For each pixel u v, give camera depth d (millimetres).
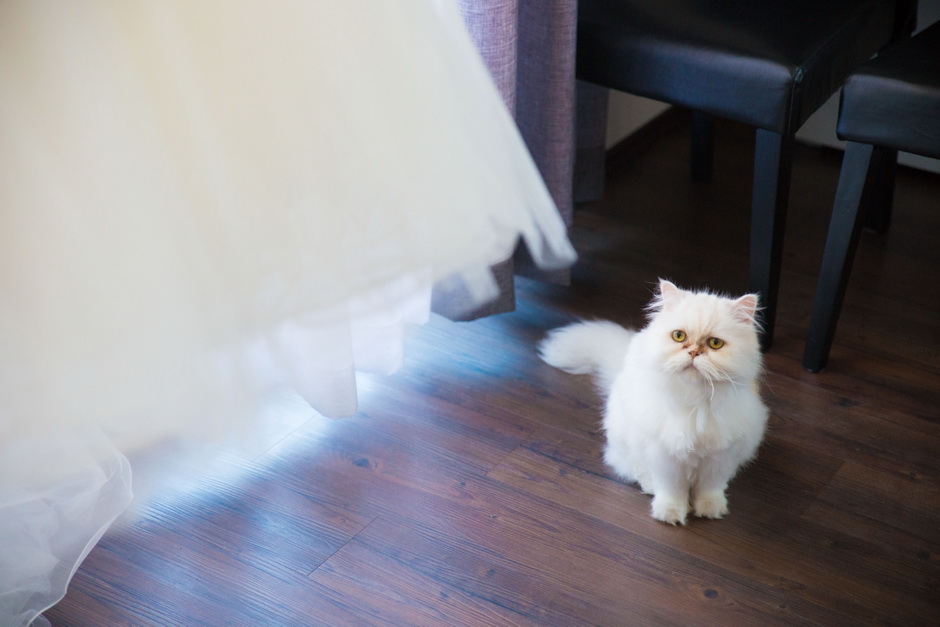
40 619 1201
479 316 1734
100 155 1209
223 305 1345
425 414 1576
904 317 1793
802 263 1956
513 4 1472
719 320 1216
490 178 1575
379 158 1429
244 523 1366
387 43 1378
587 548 1319
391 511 1387
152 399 1352
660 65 1538
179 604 1239
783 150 1492
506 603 1236
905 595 1240
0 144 1136
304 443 1516
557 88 1612
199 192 1281
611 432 1397
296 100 1319
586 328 1629
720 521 1361
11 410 1216
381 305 1507
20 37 1116
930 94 1336
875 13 1585
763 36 1485
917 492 1409
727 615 1215
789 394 1607
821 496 1404
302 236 1379
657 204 2184
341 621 1214
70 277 1228
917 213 2109
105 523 1292
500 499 1405
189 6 1204
